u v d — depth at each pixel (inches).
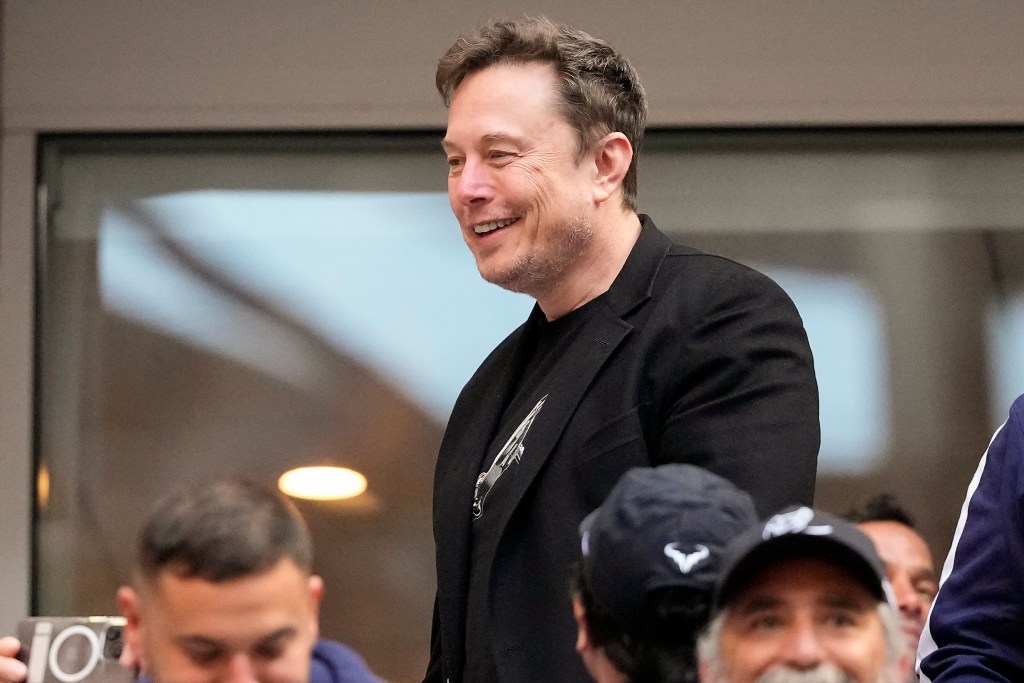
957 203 518.6
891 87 521.3
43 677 251.8
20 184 519.8
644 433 269.6
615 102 293.9
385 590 495.2
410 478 502.9
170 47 527.2
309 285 516.7
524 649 260.2
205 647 187.2
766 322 274.4
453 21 524.7
